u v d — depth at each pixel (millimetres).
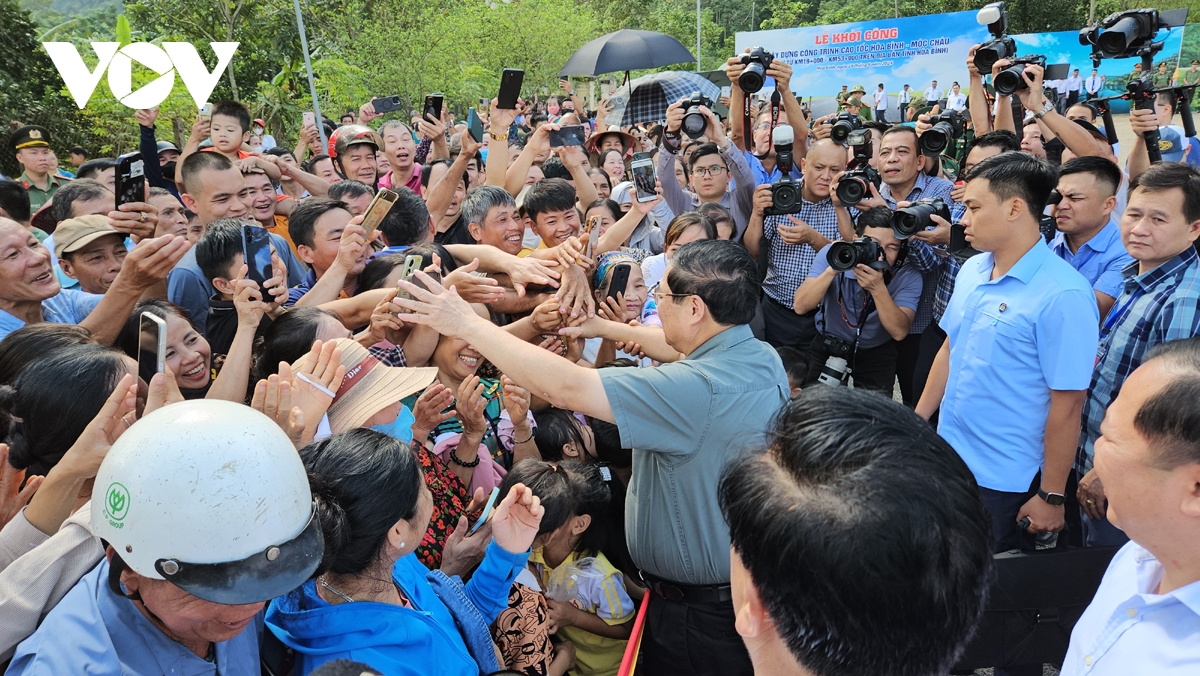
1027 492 2887
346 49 15414
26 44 15516
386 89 14852
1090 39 4973
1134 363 2941
